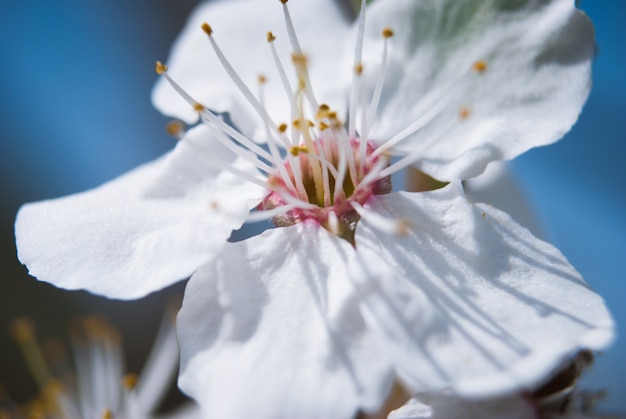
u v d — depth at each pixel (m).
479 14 0.07
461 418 0.06
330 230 0.07
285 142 0.07
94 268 0.07
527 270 0.06
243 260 0.07
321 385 0.06
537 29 0.07
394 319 0.06
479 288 0.06
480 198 0.08
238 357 0.06
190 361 0.06
